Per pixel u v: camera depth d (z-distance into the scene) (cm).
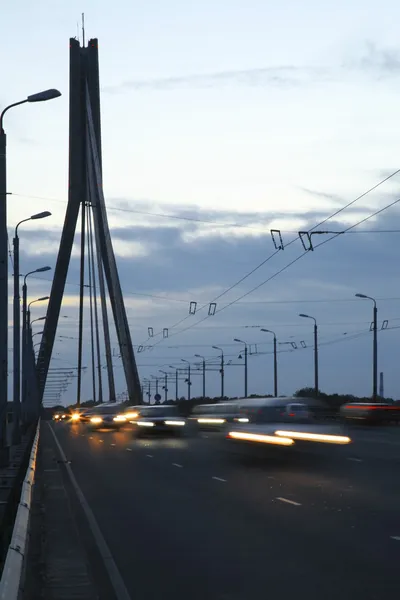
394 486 2355
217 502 2052
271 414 3186
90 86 13650
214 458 3722
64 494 2345
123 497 2230
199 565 1244
